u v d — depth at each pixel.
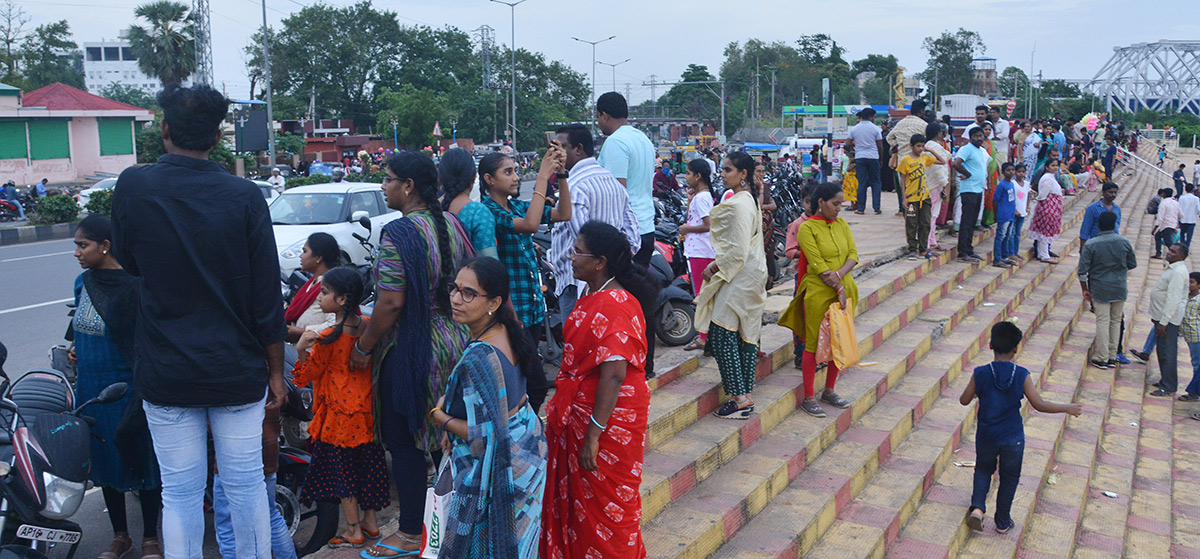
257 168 32.34
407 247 3.43
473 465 3.01
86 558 4.32
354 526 3.90
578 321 3.30
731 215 5.25
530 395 3.37
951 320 9.42
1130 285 17.17
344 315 3.78
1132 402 10.17
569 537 3.39
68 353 5.27
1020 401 5.55
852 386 6.77
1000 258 12.26
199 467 3.11
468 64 78.19
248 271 3.03
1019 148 16.78
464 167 3.90
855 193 15.03
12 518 3.58
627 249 3.41
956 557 5.39
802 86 96.56
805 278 5.84
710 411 5.64
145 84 101.31
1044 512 6.47
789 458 5.28
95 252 3.84
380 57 75.12
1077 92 114.94
